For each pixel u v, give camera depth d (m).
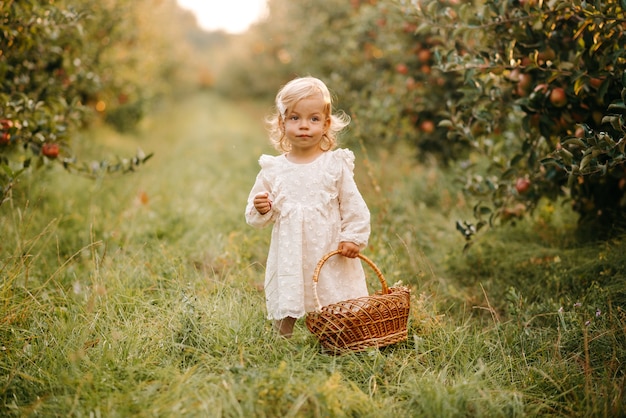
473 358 2.83
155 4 11.85
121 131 12.98
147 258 4.10
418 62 6.51
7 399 2.47
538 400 2.50
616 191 4.18
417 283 3.85
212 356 2.76
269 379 2.36
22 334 2.93
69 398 2.34
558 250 4.07
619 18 3.18
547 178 3.96
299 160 3.01
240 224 5.16
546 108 3.73
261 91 24.53
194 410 2.21
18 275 3.37
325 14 10.12
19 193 5.23
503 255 4.26
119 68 9.49
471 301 3.70
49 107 4.73
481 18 3.74
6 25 4.13
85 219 5.08
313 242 2.88
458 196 5.15
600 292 3.31
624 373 2.63
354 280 2.99
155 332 2.94
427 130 6.54
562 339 2.95
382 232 4.59
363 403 2.35
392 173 6.57
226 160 9.85
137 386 2.43
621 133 3.21
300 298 2.82
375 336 2.74
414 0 4.09
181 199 6.27
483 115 4.10
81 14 4.50
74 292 3.36
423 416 2.31
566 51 3.68
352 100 7.62
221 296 3.34
